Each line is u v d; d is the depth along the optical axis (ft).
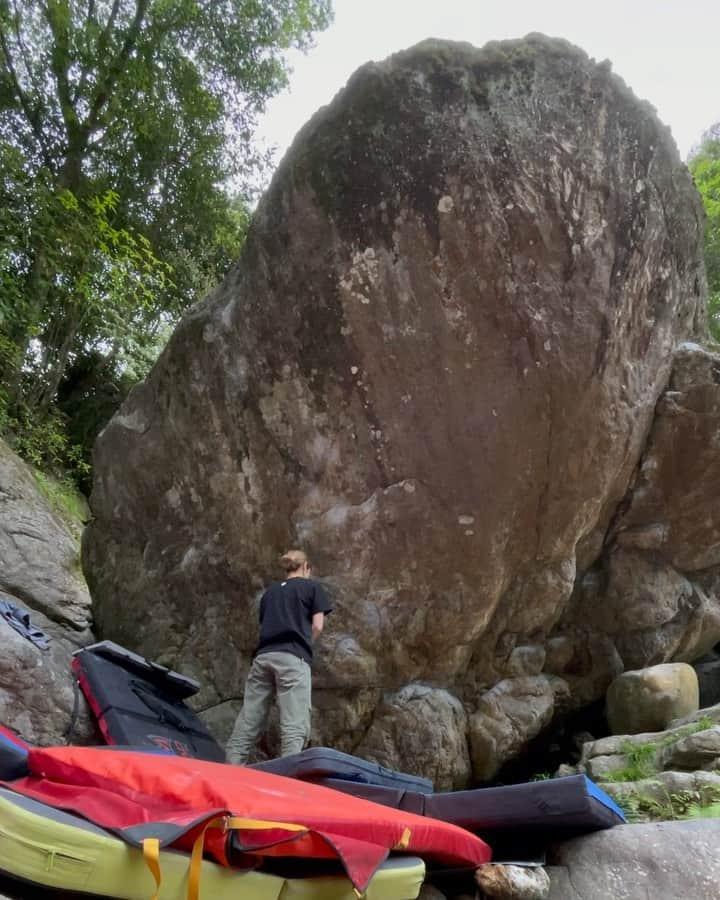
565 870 7.01
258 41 32.12
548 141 11.33
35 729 10.28
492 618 13.92
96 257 26.53
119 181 31.96
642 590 14.75
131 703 10.72
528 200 11.30
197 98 31.30
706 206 26.21
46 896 4.72
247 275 13.23
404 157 11.53
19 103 29.43
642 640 15.01
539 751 15.12
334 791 6.89
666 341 13.09
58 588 18.39
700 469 13.64
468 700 14.16
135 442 15.26
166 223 34.27
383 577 12.96
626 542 14.66
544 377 11.75
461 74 11.45
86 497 30.48
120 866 4.66
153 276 30.22
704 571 15.42
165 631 14.92
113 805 5.28
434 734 13.20
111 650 11.51
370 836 5.74
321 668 12.99
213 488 14.17
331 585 13.14
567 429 12.11
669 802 9.83
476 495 12.35
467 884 7.19
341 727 13.17
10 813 4.65
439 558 12.68
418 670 13.43
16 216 23.53
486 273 11.53
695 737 10.93
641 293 12.25
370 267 11.96
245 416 13.60
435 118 11.43
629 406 12.51
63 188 27.40
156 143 31.37
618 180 11.59
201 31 31.35
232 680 14.08
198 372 14.06
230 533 14.12
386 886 5.75
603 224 11.55
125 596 15.58
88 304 27.94
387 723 13.24
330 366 12.67
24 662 10.71
